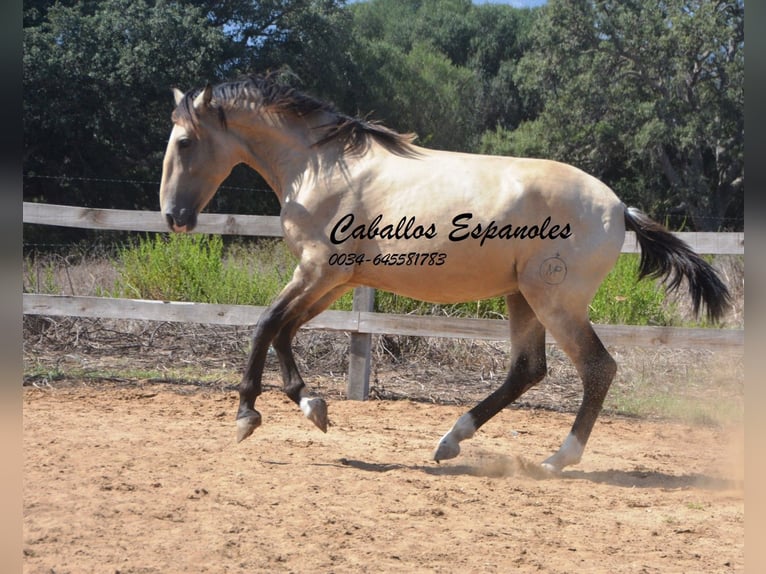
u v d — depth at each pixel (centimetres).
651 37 3164
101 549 338
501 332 705
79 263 1062
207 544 348
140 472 457
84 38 2383
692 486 487
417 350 834
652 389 780
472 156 525
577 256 495
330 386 769
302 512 398
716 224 3120
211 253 870
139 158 2595
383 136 532
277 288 839
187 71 2458
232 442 545
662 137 3105
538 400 748
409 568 333
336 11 3088
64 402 662
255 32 2888
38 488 414
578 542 377
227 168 558
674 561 354
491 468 506
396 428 625
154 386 736
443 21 4419
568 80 3369
